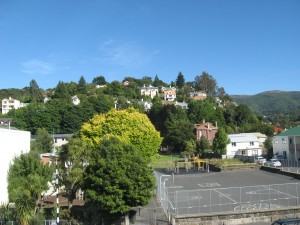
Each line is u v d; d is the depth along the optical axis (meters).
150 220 26.39
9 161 29.19
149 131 42.34
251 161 59.59
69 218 25.94
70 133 106.50
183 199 33.06
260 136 90.56
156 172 55.38
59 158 28.20
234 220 27.08
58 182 26.59
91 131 39.72
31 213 23.42
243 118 117.56
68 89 180.38
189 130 90.25
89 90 187.00
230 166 54.47
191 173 53.31
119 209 23.86
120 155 24.78
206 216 26.61
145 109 132.62
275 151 67.31
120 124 40.59
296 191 34.94
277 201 30.91
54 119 108.94
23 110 120.12
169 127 92.06
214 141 72.69
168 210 27.41
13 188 26.00
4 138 28.45
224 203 30.84
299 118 166.25
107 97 140.25
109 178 23.97
